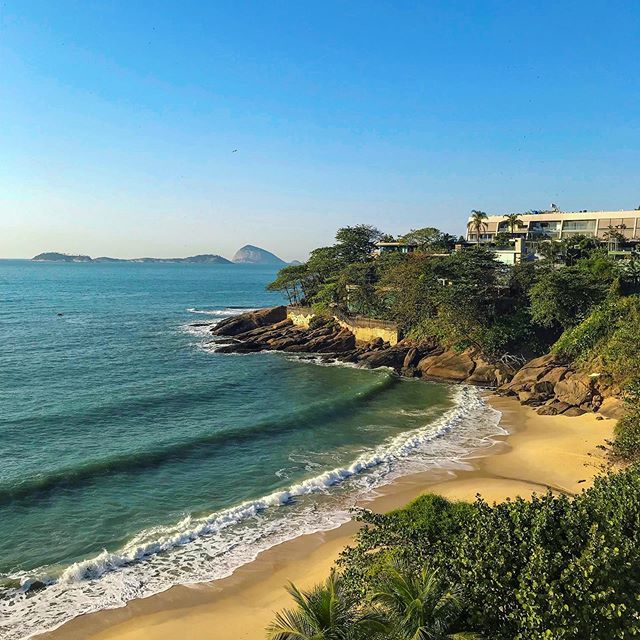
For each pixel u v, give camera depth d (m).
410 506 20.19
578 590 12.39
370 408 44.81
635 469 19.53
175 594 19.42
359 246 96.00
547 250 77.56
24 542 22.81
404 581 12.77
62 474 29.25
